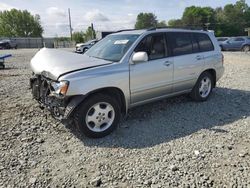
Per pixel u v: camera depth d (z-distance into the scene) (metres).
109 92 4.94
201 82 6.64
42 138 4.73
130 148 4.36
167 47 5.75
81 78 4.46
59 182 3.50
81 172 3.70
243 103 6.75
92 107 4.64
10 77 10.57
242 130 5.03
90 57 5.32
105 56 5.35
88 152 4.24
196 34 6.51
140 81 5.20
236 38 28.69
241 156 4.04
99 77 4.62
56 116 4.71
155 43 5.56
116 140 4.65
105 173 3.66
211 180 3.46
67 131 5.01
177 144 4.46
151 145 4.45
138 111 6.04
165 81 5.67
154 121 5.49
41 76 4.94
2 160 4.00
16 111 5.96
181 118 5.66
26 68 14.30
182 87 6.15
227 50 28.92
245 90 8.04
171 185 3.38
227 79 9.76
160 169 3.72
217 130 5.03
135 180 3.49
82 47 27.61
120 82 4.89
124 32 5.97
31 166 3.86
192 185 3.37
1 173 3.68
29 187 3.41
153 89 5.47
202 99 6.73
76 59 5.10
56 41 66.56
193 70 6.26
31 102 6.58
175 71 5.83
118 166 3.82
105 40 6.04
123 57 5.05
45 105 4.90
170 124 5.34
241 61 16.41
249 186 3.34
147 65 5.29
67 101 4.50
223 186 3.34
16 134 4.86
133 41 5.29
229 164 3.82
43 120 5.48
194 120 5.55
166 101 6.74
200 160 3.94
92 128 4.71
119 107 4.96
